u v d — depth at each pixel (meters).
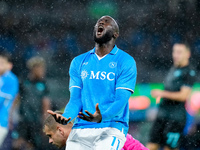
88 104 10.32
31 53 42.41
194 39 38.38
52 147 22.16
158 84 31.97
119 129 10.26
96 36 10.40
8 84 18.72
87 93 10.35
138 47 43.72
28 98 22.17
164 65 41.62
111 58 10.38
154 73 40.59
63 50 44.38
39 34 45.16
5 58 18.77
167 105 19.08
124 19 46.19
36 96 22.19
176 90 18.86
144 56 42.75
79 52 45.25
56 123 11.60
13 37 43.69
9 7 45.72
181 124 19.09
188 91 18.83
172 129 19.11
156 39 43.78
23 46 43.03
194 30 42.53
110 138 10.12
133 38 44.69
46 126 11.70
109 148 10.03
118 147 10.18
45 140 22.38
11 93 18.78
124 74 10.16
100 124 10.33
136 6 46.91
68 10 47.56
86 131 10.41
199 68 31.17
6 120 18.84
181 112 18.97
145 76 40.34
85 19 47.25
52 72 40.56
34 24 45.72
